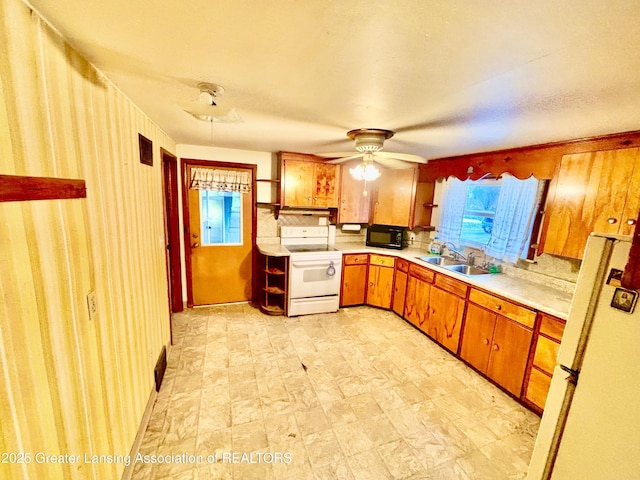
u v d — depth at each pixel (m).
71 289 0.98
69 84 0.99
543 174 2.25
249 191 3.70
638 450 0.72
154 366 2.14
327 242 4.13
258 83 1.32
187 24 0.86
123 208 1.54
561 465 0.91
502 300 2.31
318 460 1.66
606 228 1.87
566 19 0.74
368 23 0.81
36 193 0.78
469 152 2.86
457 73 1.11
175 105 1.72
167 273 2.71
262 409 2.03
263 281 3.87
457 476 1.60
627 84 1.12
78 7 0.77
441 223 3.65
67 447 0.94
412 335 3.20
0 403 0.66
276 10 0.77
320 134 2.40
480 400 2.21
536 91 1.24
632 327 0.73
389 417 2.00
